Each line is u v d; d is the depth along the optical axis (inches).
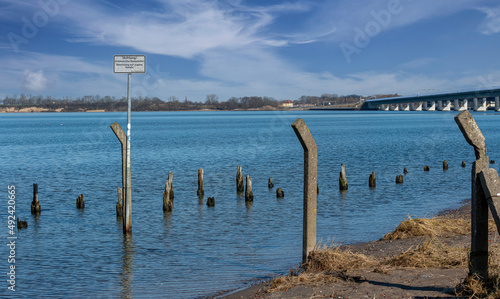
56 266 503.2
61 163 1774.1
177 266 489.7
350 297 277.0
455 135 3403.1
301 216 781.3
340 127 4864.7
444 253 369.1
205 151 2223.2
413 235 517.3
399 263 351.9
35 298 402.9
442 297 256.7
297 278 337.4
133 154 2082.9
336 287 303.9
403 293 274.1
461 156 1919.3
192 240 618.8
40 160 1892.2
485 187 240.2
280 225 708.7
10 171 1521.9
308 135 359.6
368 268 346.9
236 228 692.1
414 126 4972.9
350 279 318.3
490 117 6742.1
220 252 546.3
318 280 325.1
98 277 459.8
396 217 748.0
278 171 1460.4
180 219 772.6
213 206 888.3
